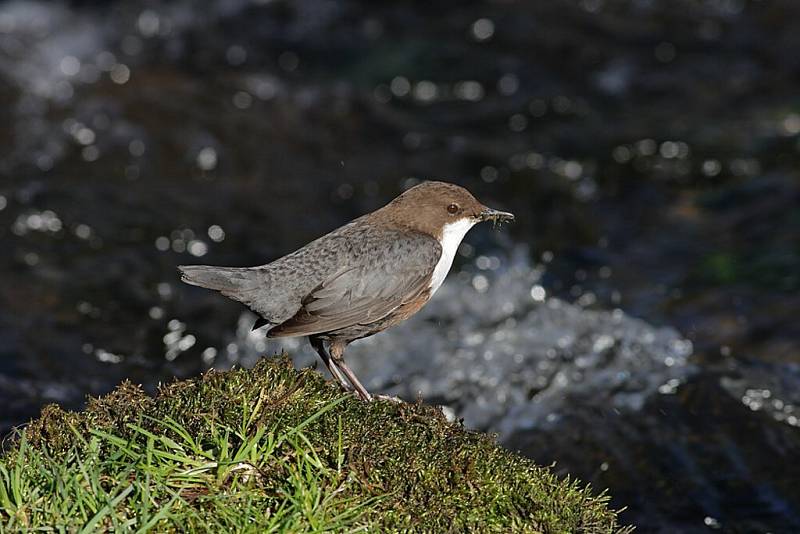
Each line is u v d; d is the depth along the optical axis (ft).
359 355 34.58
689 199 45.68
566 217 44.55
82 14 57.41
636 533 26.84
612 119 52.13
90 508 17.35
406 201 25.84
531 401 32.50
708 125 51.11
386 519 17.94
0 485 17.65
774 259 40.86
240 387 20.47
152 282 38.70
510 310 37.27
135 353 34.58
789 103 52.49
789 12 60.49
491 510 18.81
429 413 21.67
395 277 24.40
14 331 34.55
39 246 40.19
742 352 35.40
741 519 27.40
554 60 57.11
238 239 41.96
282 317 24.17
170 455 18.29
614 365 34.12
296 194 45.55
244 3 60.75
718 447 30.07
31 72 52.49
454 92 54.60
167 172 46.55
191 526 17.11
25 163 45.91
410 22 60.54
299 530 17.13
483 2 62.03
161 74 53.98
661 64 56.59
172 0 59.72
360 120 51.88
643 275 40.52
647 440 30.37
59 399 30.94
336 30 59.41
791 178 46.29
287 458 18.66
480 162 48.55
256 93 53.26
